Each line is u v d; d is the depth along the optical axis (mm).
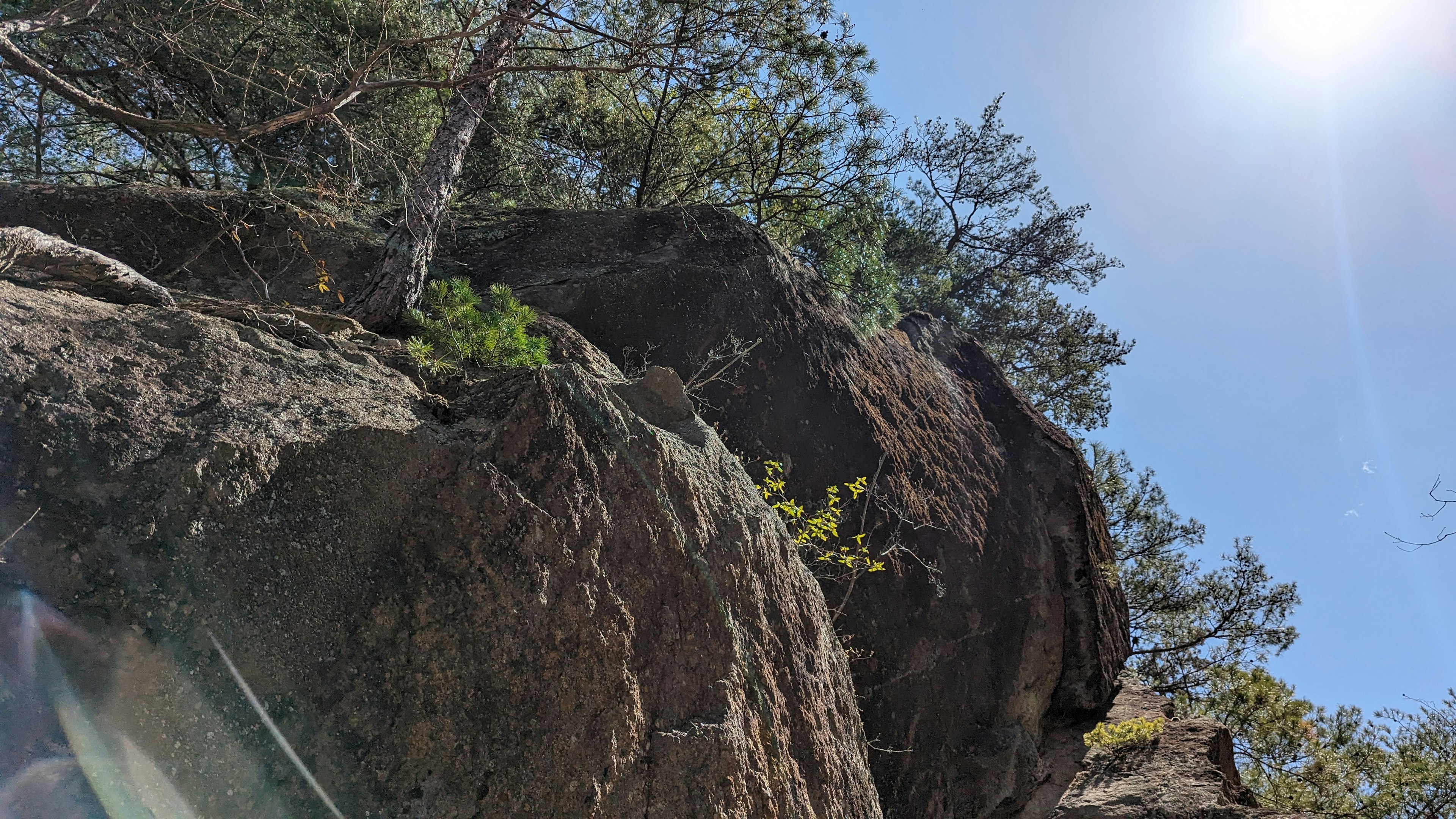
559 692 3275
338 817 2697
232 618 2697
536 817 3047
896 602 7926
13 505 2445
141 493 2656
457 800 2922
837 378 8516
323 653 2854
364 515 3117
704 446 4840
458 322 5422
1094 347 20531
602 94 10531
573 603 3441
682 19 6590
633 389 5000
